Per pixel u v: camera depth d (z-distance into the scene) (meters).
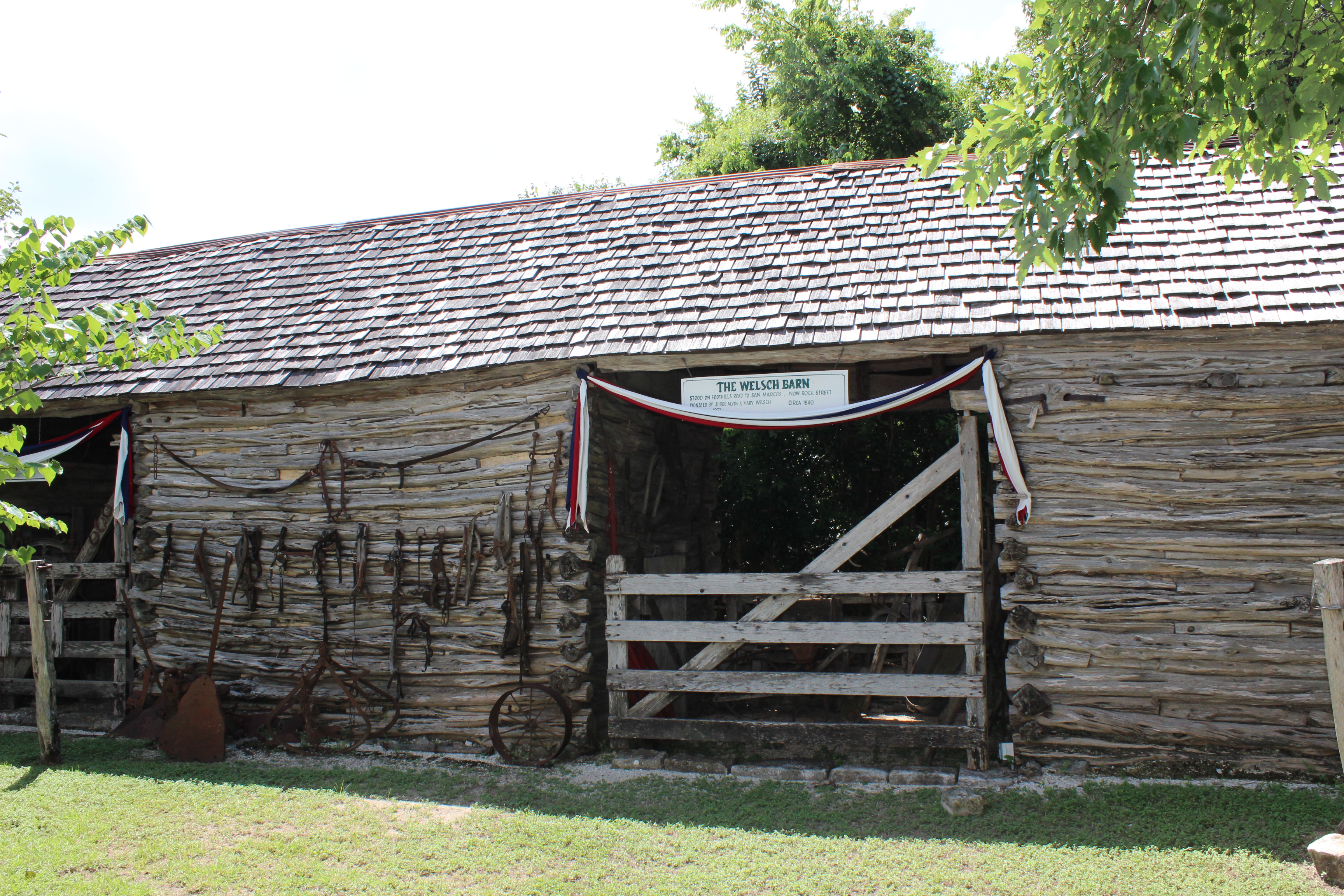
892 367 8.27
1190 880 4.88
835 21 21.36
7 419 9.20
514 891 4.95
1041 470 6.80
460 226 10.09
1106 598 6.65
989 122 5.75
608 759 7.34
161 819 6.07
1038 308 6.85
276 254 10.41
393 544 8.02
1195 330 6.57
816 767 6.89
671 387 9.77
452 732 7.79
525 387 7.78
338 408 8.24
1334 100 5.47
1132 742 6.60
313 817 6.10
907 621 8.48
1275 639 6.38
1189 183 7.99
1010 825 5.69
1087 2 5.73
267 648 8.32
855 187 9.00
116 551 8.81
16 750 7.81
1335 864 4.76
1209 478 6.55
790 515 13.01
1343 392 6.36
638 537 8.99
